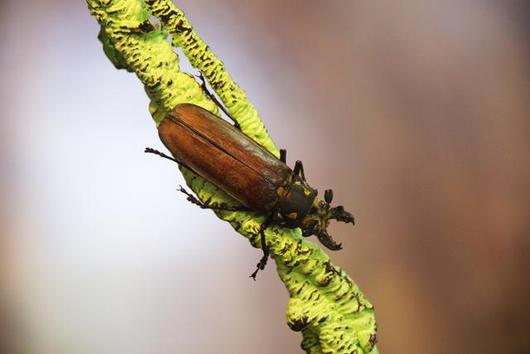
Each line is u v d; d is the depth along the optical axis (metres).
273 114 1.36
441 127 1.36
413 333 1.33
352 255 1.34
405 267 1.34
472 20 1.36
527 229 1.32
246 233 0.70
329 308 0.69
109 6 0.67
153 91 0.69
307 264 0.69
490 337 1.32
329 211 0.73
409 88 1.37
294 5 1.38
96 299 1.38
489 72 1.35
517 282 1.32
